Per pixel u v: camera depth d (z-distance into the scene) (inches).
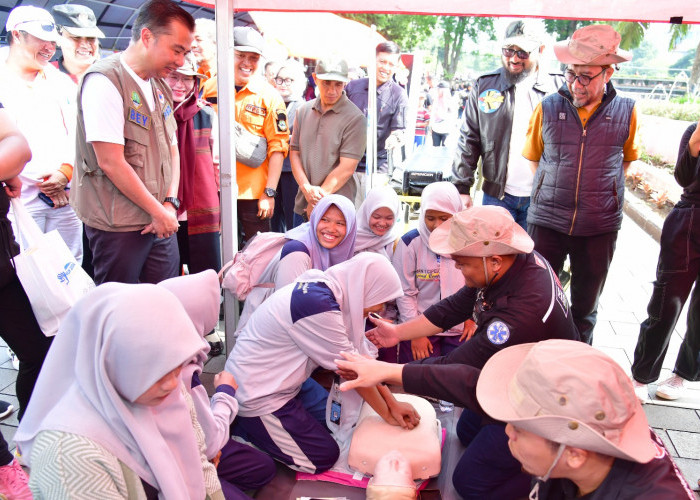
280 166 157.0
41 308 87.6
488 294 85.4
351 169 154.1
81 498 53.8
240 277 114.9
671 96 633.0
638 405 51.4
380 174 216.1
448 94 451.2
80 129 100.3
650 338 119.9
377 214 129.5
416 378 75.3
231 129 115.3
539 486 60.8
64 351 58.2
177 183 122.6
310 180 157.6
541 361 49.4
